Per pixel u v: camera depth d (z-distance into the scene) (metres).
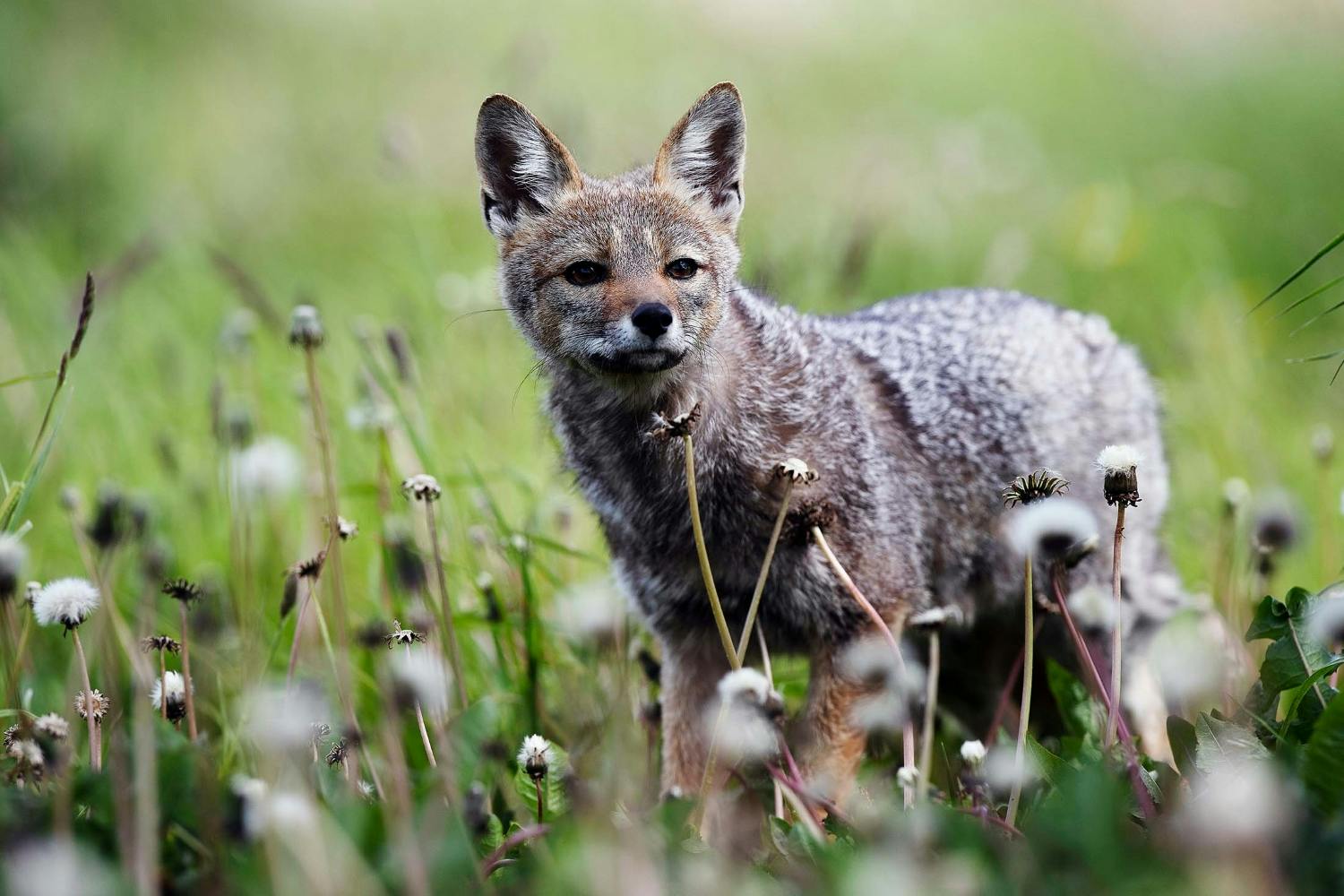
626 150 18.86
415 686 7.03
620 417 8.98
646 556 9.07
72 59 27.31
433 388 12.74
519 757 6.79
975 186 20.92
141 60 28.44
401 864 5.59
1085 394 10.34
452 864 5.65
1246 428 13.63
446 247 17.73
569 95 24.09
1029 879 5.42
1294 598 6.98
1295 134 23.36
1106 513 10.28
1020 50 29.31
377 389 11.21
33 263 16.53
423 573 9.16
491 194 9.70
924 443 9.72
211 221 20.50
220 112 26.34
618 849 5.38
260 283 18.20
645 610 9.21
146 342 15.37
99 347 14.60
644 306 8.52
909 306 10.55
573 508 11.59
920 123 24.70
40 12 28.75
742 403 8.77
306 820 5.36
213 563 11.32
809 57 29.28
